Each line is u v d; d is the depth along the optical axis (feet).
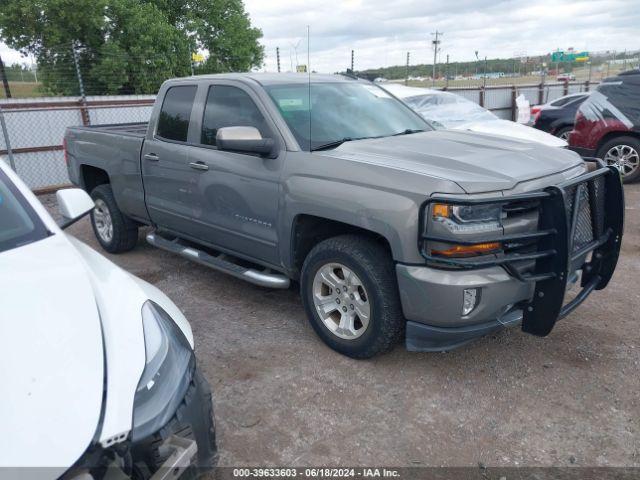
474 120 29.27
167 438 6.63
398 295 11.12
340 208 11.34
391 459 9.16
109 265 8.86
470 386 11.22
